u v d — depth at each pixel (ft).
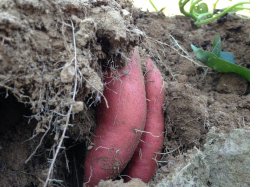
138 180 0.84
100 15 0.82
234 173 0.90
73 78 0.72
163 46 1.32
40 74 0.71
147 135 0.96
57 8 0.74
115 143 0.86
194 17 1.54
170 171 0.90
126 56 0.88
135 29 0.89
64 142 0.89
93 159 0.86
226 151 0.91
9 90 0.73
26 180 0.85
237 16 1.55
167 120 1.01
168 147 0.99
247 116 1.06
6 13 0.68
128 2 1.03
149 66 1.01
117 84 0.88
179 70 1.24
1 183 0.83
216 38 1.30
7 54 0.67
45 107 0.72
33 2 0.71
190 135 0.99
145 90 0.98
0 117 0.83
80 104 0.71
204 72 1.25
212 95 1.16
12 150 0.85
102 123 0.87
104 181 0.84
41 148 0.86
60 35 0.74
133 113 0.87
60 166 0.89
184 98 1.02
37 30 0.72
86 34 0.76
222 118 1.03
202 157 0.91
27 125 0.84
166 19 1.52
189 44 1.40
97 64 0.83
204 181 0.89
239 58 1.35
